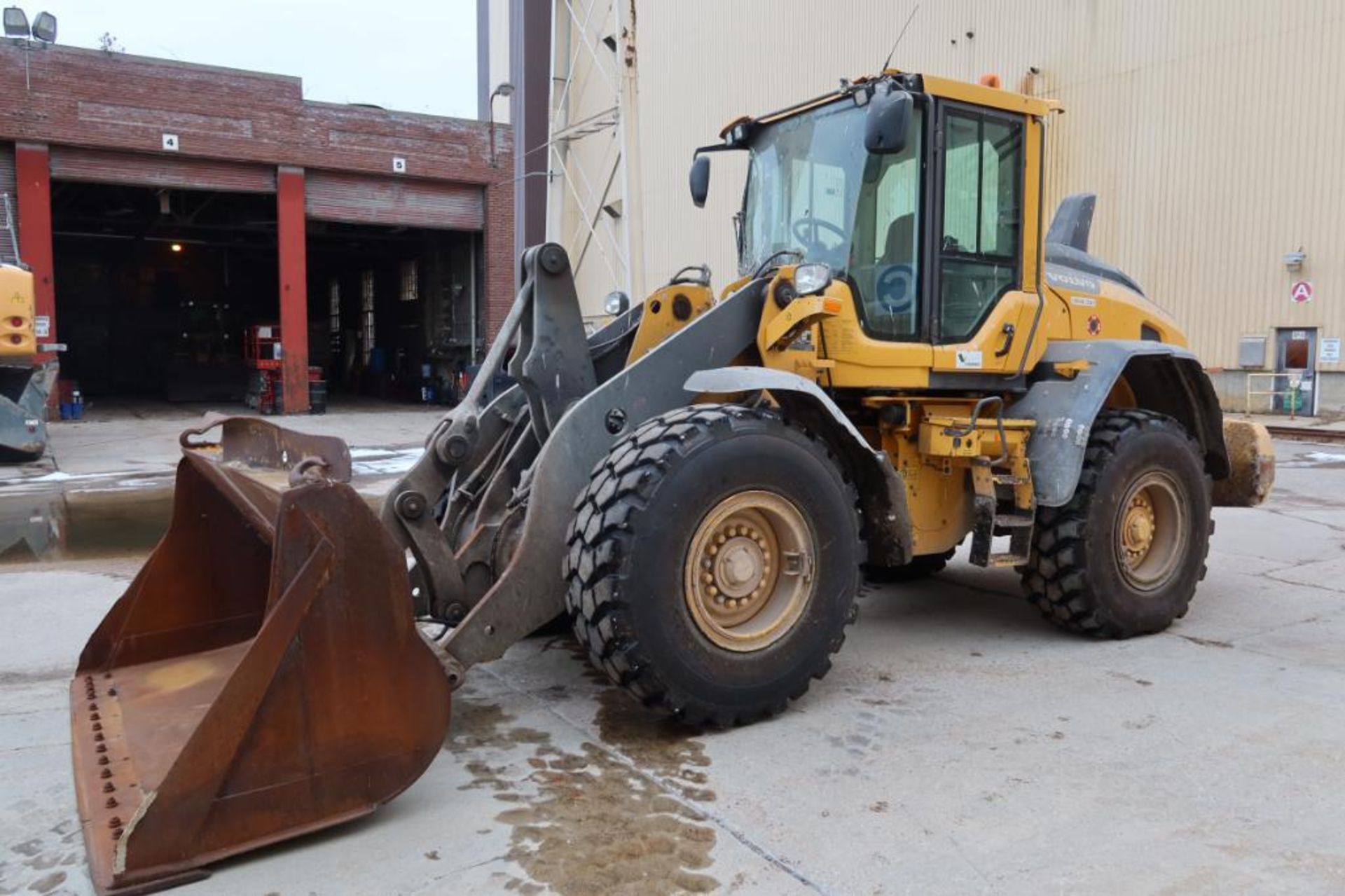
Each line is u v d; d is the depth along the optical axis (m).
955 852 2.50
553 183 15.94
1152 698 3.63
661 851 2.51
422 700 2.68
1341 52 13.56
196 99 19.28
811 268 3.55
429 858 2.47
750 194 4.73
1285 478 9.62
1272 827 2.62
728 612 3.32
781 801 2.79
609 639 3.05
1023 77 17.08
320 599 2.52
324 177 21.08
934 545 4.33
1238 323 14.95
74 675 3.79
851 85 4.18
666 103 23.92
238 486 3.27
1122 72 15.95
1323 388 14.16
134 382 30.09
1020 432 4.32
